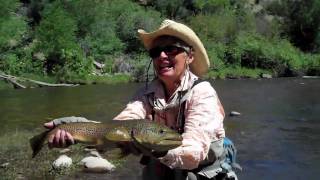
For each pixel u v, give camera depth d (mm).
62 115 15961
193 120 2648
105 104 18781
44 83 27812
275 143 11406
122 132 2363
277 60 38594
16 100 20250
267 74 37156
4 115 16031
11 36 33031
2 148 10352
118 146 2414
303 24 48344
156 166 2846
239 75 35812
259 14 50219
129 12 40000
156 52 2789
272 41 43875
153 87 2918
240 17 45969
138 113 2893
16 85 26734
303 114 15844
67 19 33031
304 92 22859
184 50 2809
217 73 34781
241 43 40250
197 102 2707
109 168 8586
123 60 34125
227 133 12688
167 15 46750
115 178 8188
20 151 10055
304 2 48750
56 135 2449
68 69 31203
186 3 47750
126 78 31000
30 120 14953
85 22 36156
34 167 8758
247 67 38781
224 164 2842
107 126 2404
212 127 2648
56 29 31844
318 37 47594
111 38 36594
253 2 52156
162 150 2357
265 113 16109
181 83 2787
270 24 47156
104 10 37906
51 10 34000
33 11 39562
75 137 2439
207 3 47375
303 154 10312
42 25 32438
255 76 36438
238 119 14906
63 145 2465
